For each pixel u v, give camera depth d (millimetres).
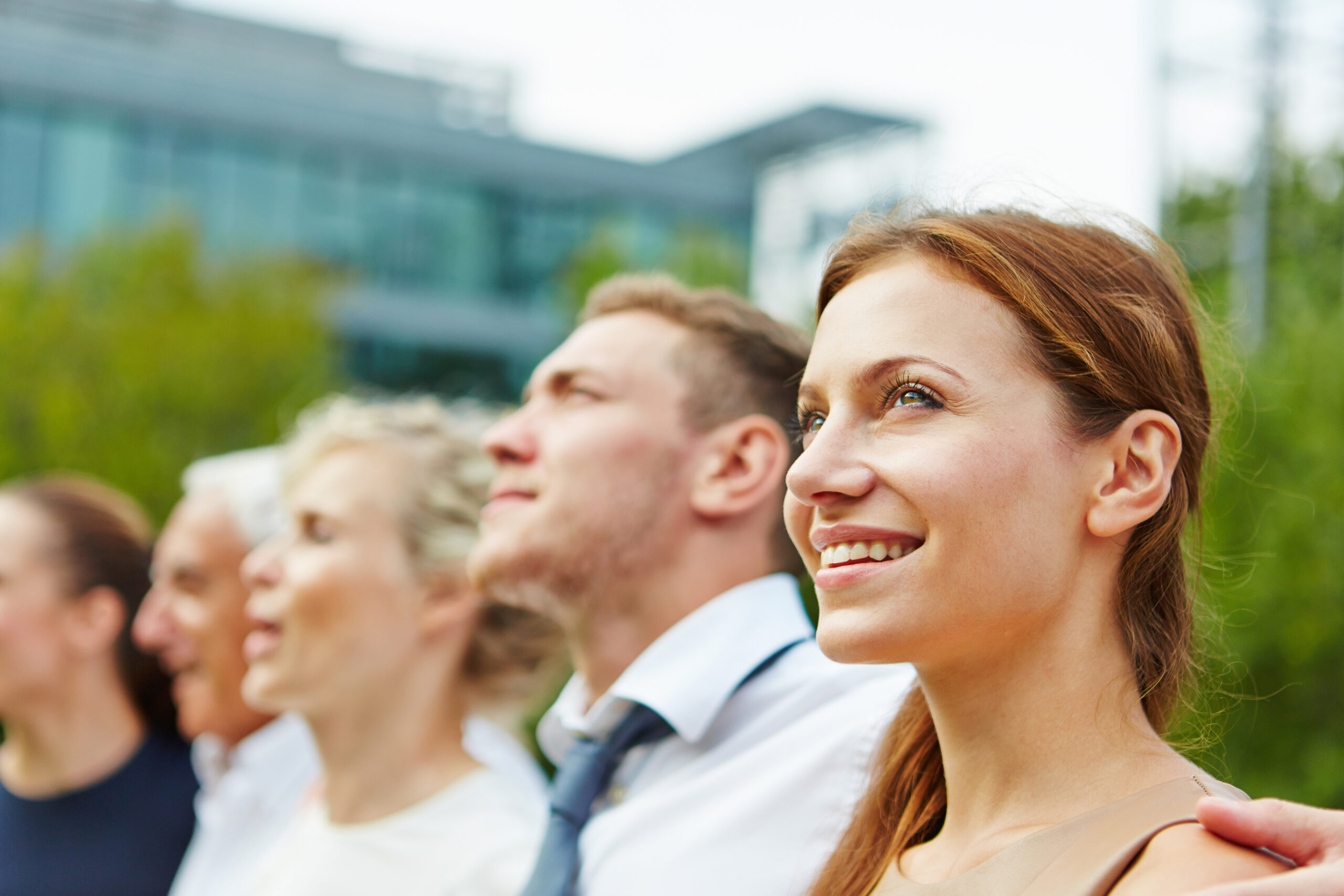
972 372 856
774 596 1574
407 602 1877
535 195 23938
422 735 1877
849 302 929
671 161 26203
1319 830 718
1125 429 859
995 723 884
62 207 20797
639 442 1542
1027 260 885
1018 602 837
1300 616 5125
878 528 854
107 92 21031
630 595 1562
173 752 2658
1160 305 927
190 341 14711
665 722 1517
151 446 14023
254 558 1968
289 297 16016
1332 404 5402
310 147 22453
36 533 2580
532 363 23578
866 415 894
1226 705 1074
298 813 2217
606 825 1479
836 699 1476
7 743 2705
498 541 1557
